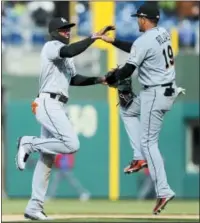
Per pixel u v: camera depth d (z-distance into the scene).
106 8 58.88
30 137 33.56
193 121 60.09
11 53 60.38
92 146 59.56
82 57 60.00
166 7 63.69
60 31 33.47
